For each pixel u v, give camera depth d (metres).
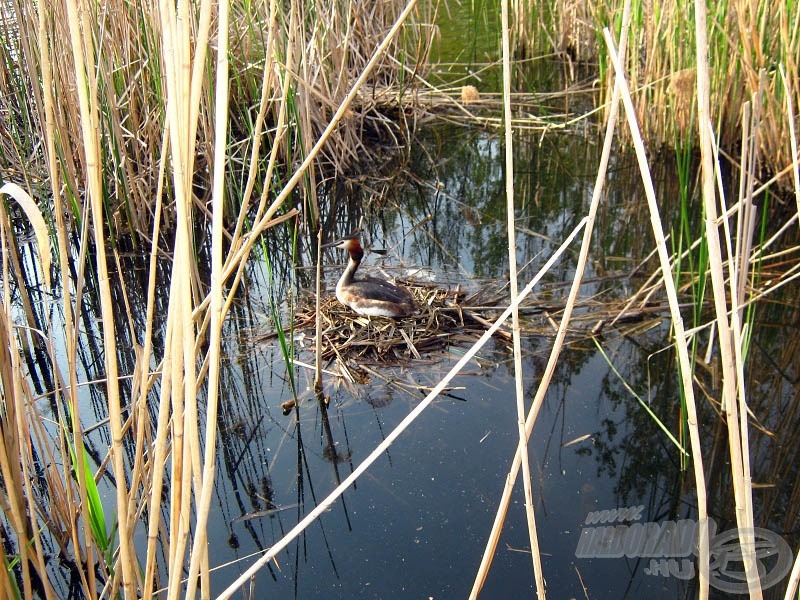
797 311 6.09
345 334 5.98
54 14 6.02
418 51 10.26
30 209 2.08
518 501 4.41
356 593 3.87
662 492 4.46
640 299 6.35
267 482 4.65
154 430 5.02
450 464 4.71
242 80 8.96
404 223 8.30
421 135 10.48
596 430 4.96
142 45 7.21
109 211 6.80
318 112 8.95
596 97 11.48
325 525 4.30
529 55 13.04
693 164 8.80
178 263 2.09
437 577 3.94
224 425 5.15
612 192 8.73
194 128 2.09
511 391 5.34
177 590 2.46
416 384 5.44
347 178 9.23
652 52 8.71
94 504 2.93
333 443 4.95
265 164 8.65
